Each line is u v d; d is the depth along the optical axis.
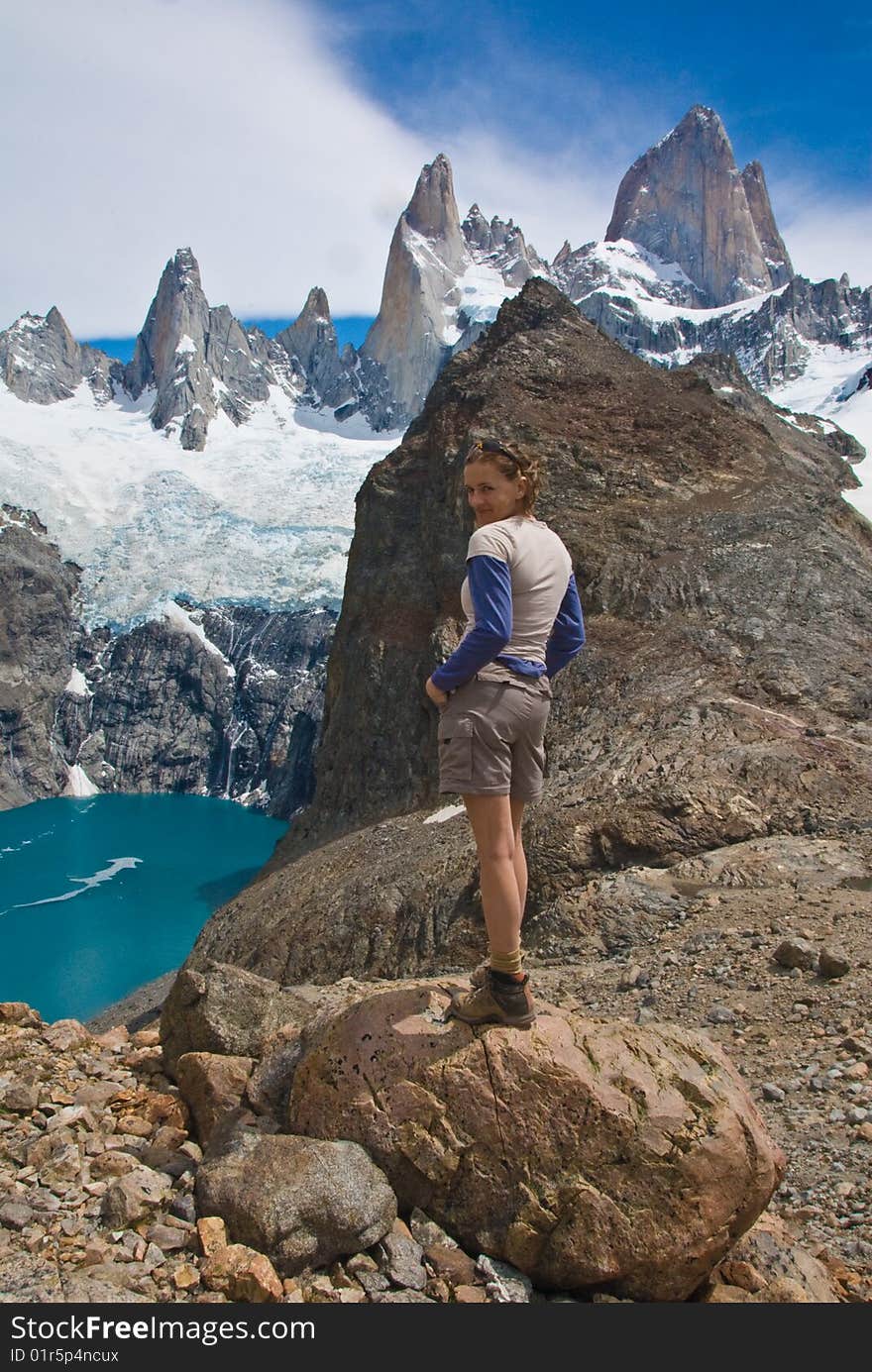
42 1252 4.09
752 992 10.21
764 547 32.97
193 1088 5.40
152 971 46.62
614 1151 4.41
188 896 61.12
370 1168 4.43
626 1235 4.30
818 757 20.25
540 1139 4.46
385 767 38.06
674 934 13.00
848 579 31.77
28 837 81.31
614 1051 4.70
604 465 37.25
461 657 4.29
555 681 29.41
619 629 30.48
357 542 46.09
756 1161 4.50
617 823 18.62
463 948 20.53
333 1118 4.69
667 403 41.06
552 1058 4.59
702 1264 4.34
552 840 18.89
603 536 34.03
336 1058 4.81
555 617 4.64
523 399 40.91
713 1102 4.54
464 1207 4.47
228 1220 4.23
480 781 4.41
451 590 39.00
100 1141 5.02
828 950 10.70
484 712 4.38
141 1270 3.99
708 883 14.87
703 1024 9.62
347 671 42.66
